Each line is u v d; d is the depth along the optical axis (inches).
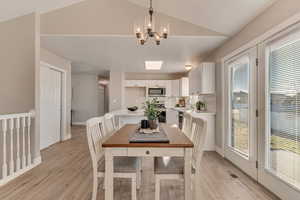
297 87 79.7
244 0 96.5
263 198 90.4
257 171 108.0
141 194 94.5
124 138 82.4
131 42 153.5
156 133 92.9
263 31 101.4
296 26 78.0
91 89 356.8
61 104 216.7
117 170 79.2
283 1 85.8
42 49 173.0
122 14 140.9
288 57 84.5
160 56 198.7
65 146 191.8
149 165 135.3
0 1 117.2
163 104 313.4
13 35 133.1
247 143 121.5
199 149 76.2
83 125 347.3
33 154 133.4
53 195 94.0
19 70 132.6
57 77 207.9
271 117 97.8
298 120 79.6
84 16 140.9
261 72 103.4
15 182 108.5
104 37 142.7
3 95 133.4
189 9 123.8
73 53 188.7
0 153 128.3
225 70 152.0
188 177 74.3
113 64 243.9
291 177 83.7
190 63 235.1
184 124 126.1
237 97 136.0
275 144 94.7
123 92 297.7
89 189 100.2
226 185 104.4
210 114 172.9
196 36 140.3
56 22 140.3
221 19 120.5
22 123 122.6
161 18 140.9
